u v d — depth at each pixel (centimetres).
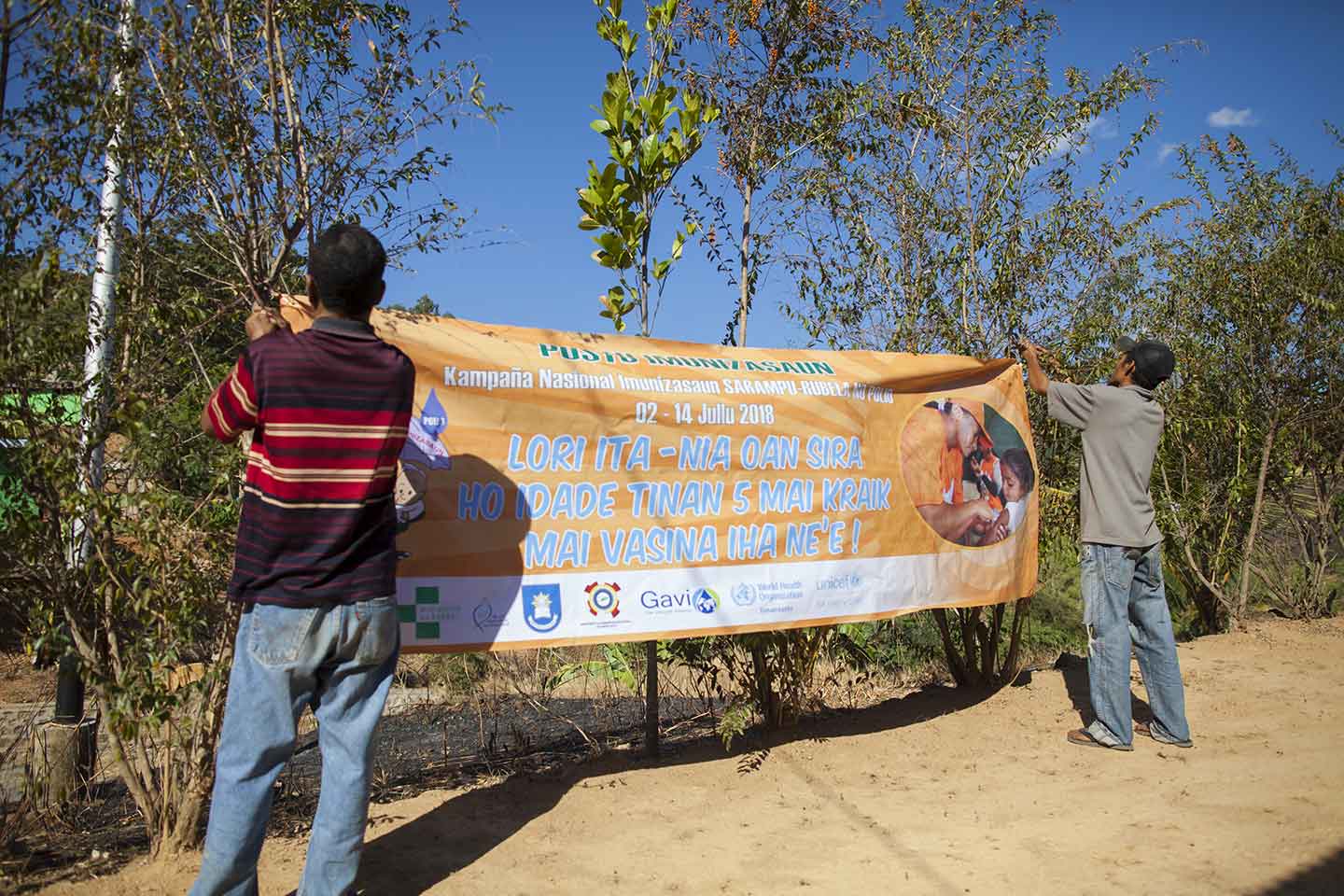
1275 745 525
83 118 370
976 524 568
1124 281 728
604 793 464
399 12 421
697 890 364
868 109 658
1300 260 786
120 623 392
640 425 466
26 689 635
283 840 409
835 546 517
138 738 384
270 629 307
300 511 307
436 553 421
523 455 441
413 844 404
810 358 529
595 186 536
